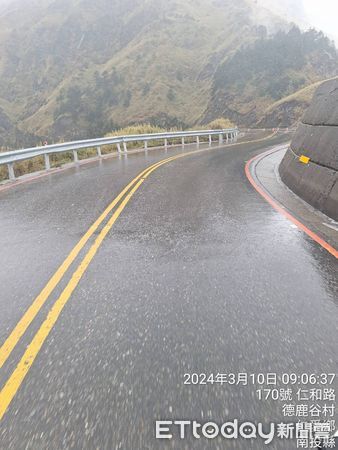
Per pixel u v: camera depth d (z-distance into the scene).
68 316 3.24
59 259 4.60
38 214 6.95
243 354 2.67
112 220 6.39
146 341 2.84
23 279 4.03
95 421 2.11
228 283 3.82
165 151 21.17
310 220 6.31
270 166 14.91
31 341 2.88
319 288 3.71
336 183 6.63
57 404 2.24
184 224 6.05
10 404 2.25
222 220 6.29
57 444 1.97
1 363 2.63
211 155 18.58
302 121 11.80
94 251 4.85
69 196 8.59
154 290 3.69
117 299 3.52
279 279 3.91
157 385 2.37
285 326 3.02
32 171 13.88
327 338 2.87
